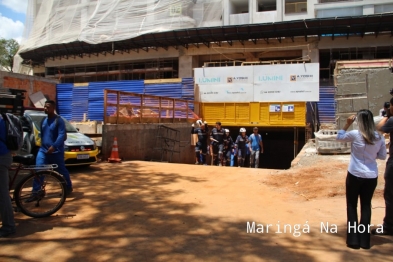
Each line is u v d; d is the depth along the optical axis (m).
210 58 31.41
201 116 22.48
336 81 14.96
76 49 32.31
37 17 35.03
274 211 6.10
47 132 6.65
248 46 29.33
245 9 33.53
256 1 31.20
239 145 14.64
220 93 22.19
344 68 14.50
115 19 30.14
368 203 4.47
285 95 20.97
